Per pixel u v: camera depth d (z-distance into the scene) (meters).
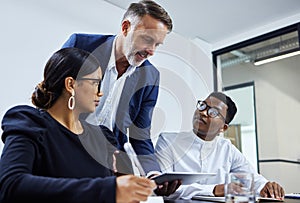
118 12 2.80
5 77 2.12
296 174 2.95
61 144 0.84
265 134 3.25
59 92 0.90
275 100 3.20
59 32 2.42
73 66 0.90
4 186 0.66
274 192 1.30
